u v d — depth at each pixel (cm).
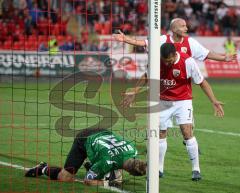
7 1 5919
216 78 6162
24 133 2875
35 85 5088
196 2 6944
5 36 5791
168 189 1852
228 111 3875
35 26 5888
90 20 6075
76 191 1783
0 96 4369
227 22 6906
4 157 2297
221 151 2508
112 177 1820
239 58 6334
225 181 1969
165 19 6359
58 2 5953
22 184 1862
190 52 2130
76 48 5741
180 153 2456
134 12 6319
